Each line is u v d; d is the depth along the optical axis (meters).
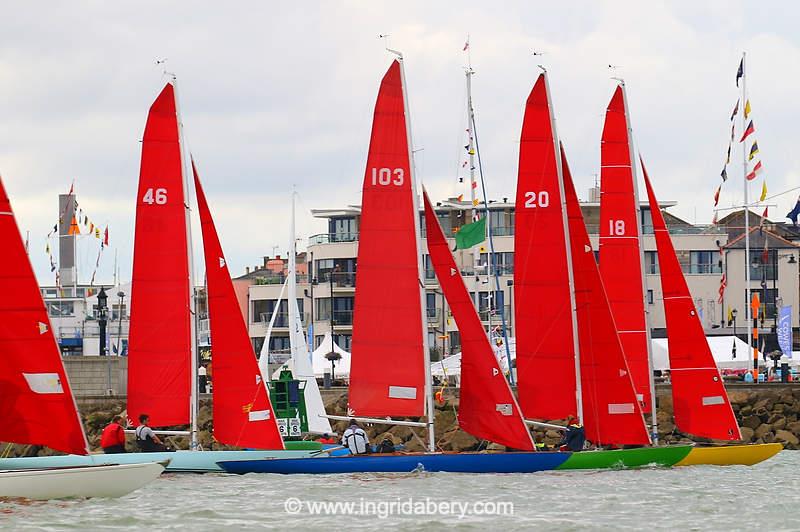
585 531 75.00
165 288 105.00
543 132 103.62
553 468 101.44
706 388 110.94
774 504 86.06
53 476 82.69
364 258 100.06
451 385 178.50
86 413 159.38
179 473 99.44
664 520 79.12
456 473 99.12
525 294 103.69
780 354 191.50
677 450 106.50
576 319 103.75
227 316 105.31
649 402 110.50
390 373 99.81
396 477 97.25
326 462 99.06
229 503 84.00
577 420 103.56
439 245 101.06
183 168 105.31
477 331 100.88
